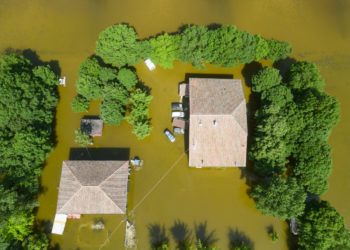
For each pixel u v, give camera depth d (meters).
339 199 46.47
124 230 43.38
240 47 45.47
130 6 56.81
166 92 50.88
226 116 41.81
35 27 54.28
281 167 41.59
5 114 39.09
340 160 48.66
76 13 55.94
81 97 48.97
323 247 36.31
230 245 43.66
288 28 56.59
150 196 45.22
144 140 48.09
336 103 41.97
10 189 38.00
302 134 41.94
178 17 56.28
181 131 47.66
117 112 44.16
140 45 45.81
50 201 44.22
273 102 42.94
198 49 45.41
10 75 40.56
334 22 57.44
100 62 51.66
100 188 39.22
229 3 57.75
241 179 46.91
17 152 38.88
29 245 39.31
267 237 44.25
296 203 37.56
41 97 43.09
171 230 43.84
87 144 47.03
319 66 54.19
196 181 46.53
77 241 42.62
